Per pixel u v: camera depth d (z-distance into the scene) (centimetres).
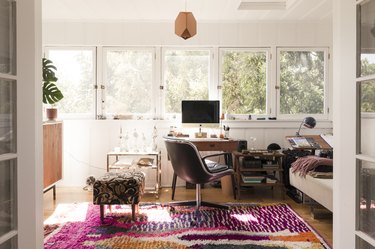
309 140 452
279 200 415
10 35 111
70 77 498
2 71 109
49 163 397
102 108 498
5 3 110
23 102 114
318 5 425
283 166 457
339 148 125
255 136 496
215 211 362
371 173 111
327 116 505
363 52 113
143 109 503
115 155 466
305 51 504
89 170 491
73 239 281
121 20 490
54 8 437
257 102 506
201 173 338
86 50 498
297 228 307
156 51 497
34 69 121
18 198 112
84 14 465
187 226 313
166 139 369
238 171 420
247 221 328
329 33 498
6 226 111
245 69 505
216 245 268
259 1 429
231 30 496
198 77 503
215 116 469
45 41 489
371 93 109
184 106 473
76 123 489
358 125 114
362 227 114
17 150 111
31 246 118
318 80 506
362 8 113
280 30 498
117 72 500
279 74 503
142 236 288
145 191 434
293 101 506
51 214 352
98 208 374
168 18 483
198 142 427
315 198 334
